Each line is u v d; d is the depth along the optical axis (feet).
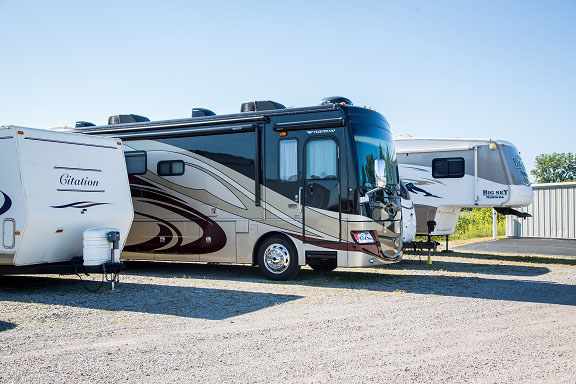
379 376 15.25
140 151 37.32
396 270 39.09
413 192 51.75
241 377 15.20
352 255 30.94
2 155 27.94
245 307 24.64
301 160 32.50
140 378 15.12
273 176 33.17
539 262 45.03
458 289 30.04
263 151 33.55
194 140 35.63
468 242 67.05
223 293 28.12
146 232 36.91
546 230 74.54
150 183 36.88
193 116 36.91
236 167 34.22
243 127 33.91
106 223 31.42
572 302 26.12
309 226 32.07
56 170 28.96
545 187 74.79
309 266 41.47
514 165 48.67
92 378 15.12
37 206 27.84
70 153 29.71
